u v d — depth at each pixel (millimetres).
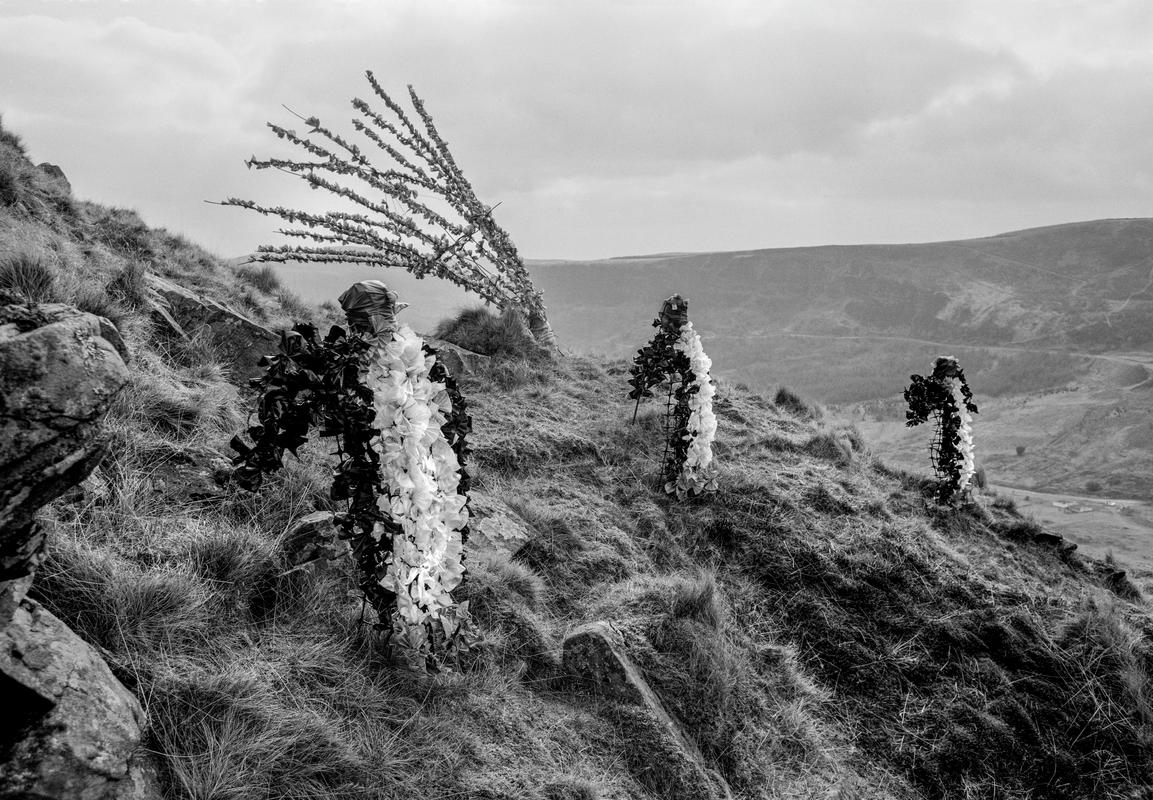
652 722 4656
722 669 5402
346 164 10969
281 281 10211
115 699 2797
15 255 4941
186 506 4371
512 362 9891
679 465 7645
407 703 4016
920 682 6258
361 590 4332
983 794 5586
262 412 3861
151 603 3520
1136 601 8797
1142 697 6488
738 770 4926
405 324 4348
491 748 4047
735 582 6797
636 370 8398
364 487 3984
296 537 4484
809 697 5883
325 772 3389
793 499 7902
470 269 11625
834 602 6789
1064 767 5883
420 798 3547
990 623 6887
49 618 2855
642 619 5461
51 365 2570
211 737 3152
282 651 3828
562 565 6066
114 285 6102
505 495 6695
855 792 5227
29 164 8844
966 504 9172
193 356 6145
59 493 2666
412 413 4078
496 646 4801
